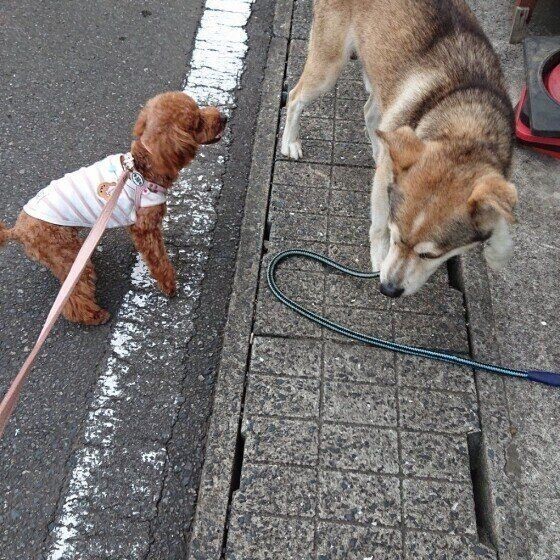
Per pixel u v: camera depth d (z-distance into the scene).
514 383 1.08
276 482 0.95
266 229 1.31
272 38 1.77
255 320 1.15
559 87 1.45
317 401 1.04
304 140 1.48
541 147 1.44
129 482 0.98
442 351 1.12
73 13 1.81
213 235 1.33
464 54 1.15
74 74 1.63
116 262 1.27
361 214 1.33
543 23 1.81
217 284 1.25
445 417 1.03
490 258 1.12
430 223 0.98
